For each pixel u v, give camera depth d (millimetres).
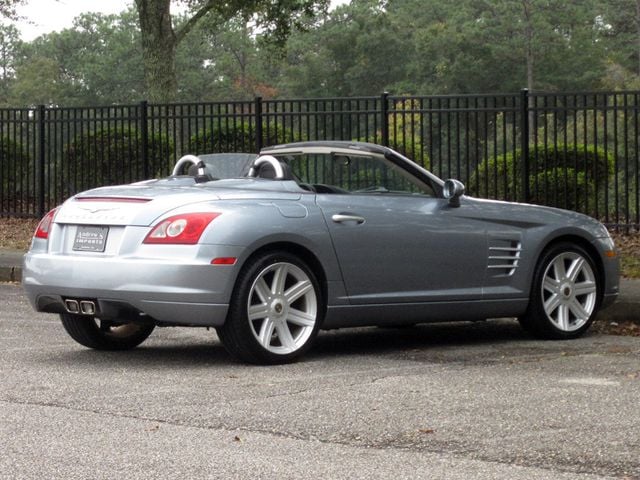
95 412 6793
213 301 8336
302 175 9578
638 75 83062
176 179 9539
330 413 6707
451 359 8914
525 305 9953
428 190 9617
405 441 5984
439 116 17234
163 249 8344
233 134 20750
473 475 5293
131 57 112312
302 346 8758
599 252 10336
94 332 9273
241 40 105812
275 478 5254
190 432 6238
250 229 8461
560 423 6367
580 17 94500
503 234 9812
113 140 22375
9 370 8383
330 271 8914
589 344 9805
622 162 33250
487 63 92812
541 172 18625
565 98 16766
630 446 5805
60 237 8875
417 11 104312
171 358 8977
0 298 13484
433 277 9461
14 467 5469
